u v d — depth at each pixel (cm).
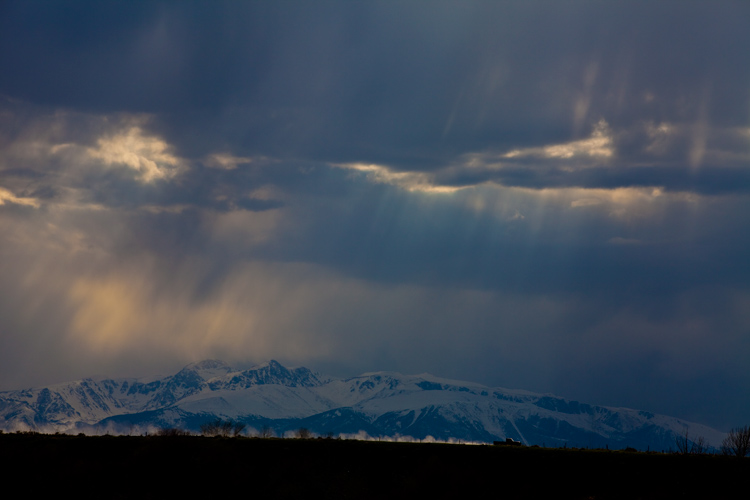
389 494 14650
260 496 14500
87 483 14525
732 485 14175
